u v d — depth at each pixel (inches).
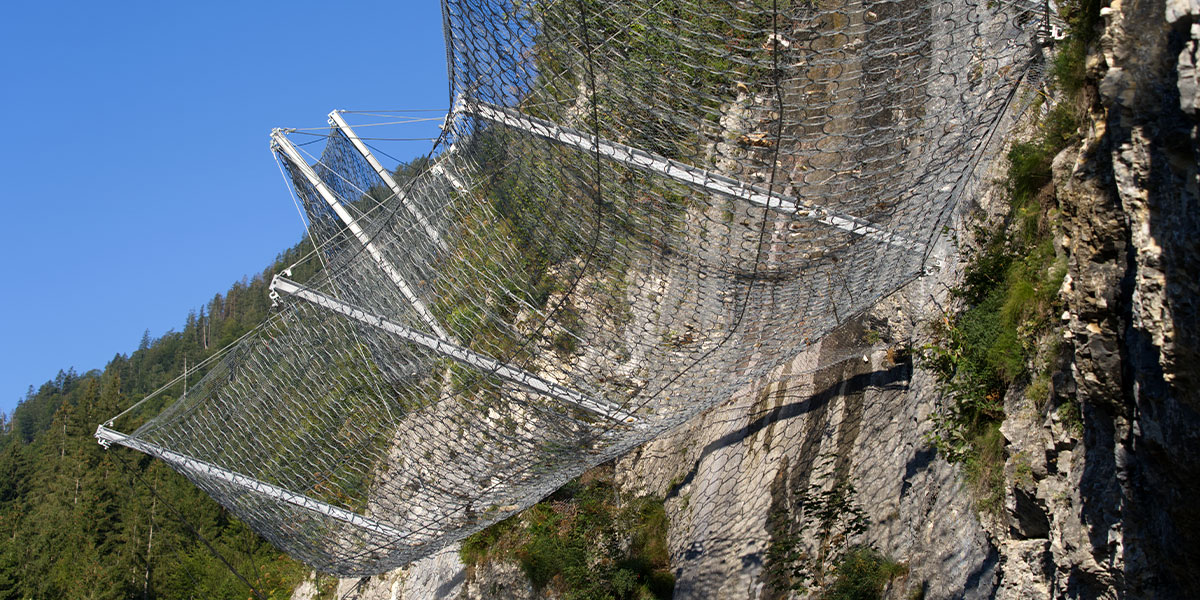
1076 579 327.0
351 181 648.4
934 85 345.4
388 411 524.4
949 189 407.5
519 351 464.1
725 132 351.6
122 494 1705.2
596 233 413.4
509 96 388.5
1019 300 405.1
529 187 422.9
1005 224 442.6
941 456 430.0
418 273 494.9
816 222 389.7
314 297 540.7
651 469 676.7
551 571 695.1
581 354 452.1
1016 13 334.0
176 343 4111.7
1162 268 251.9
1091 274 293.7
